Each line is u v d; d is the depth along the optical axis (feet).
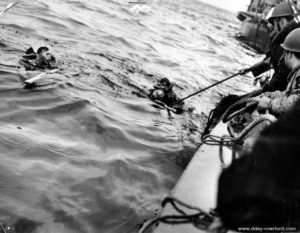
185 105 24.53
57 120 16.51
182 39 61.93
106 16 57.16
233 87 37.50
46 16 40.27
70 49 30.22
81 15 48.91
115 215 11.30
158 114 20.90
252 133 11.64
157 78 29.58
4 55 23.53
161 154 15.87
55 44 30.66
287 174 3.91
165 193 13.12
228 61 55.47
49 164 12.87
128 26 55.06
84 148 14.64
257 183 3.87
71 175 12.58
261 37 86.38
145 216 11.55
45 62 23.36
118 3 76.54
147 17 74.18
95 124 16.83
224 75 43.37
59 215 10.60
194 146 17.53
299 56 10.97
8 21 33.09
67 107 17.83
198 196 9.23
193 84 32.55
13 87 18.74
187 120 21.54
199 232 7.68
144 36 51.06
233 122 14.49
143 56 37.58
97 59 29.35
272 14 17.25
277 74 14.52
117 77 25.91
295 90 10.27
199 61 46.73
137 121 18.83
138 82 26.30
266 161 3.95
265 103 11.43
